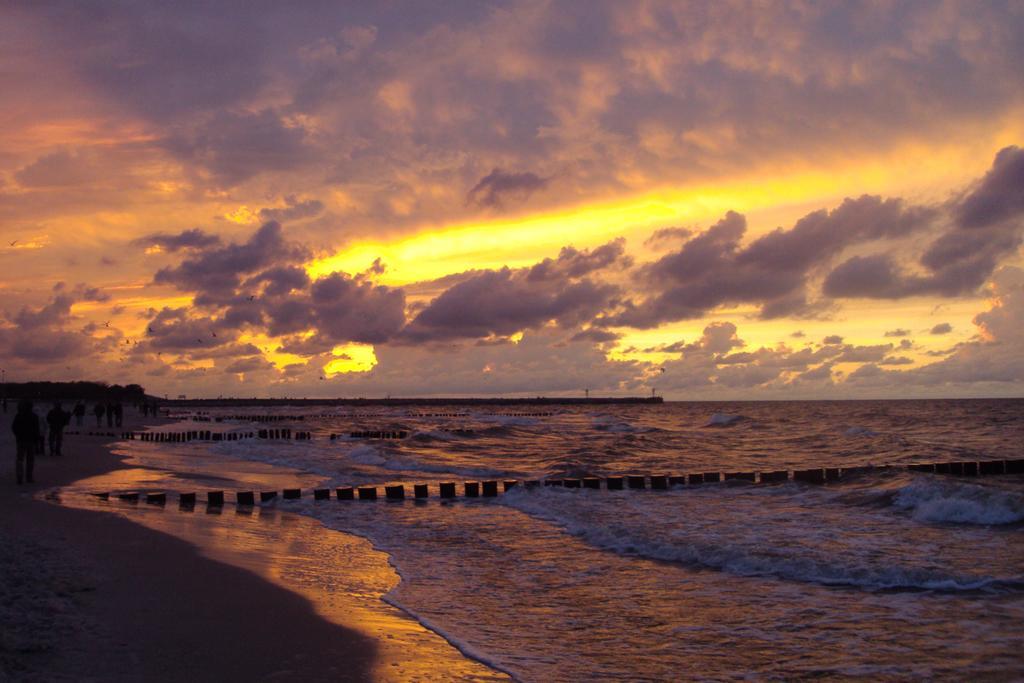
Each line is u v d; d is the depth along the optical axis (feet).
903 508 57.11
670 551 43.65
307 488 78.79
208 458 115.14
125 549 38.37
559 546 47.06
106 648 23.08
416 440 161.99
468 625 29.12
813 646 26.73
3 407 270.05
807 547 43.34
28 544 37.11
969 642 26.78
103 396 494.18
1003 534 47.19
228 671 21.95
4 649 22.08
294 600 30.99
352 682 21.93
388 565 40.78
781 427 207.72
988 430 181.47
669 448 141.28
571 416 396.37
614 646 26.73
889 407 477.77
